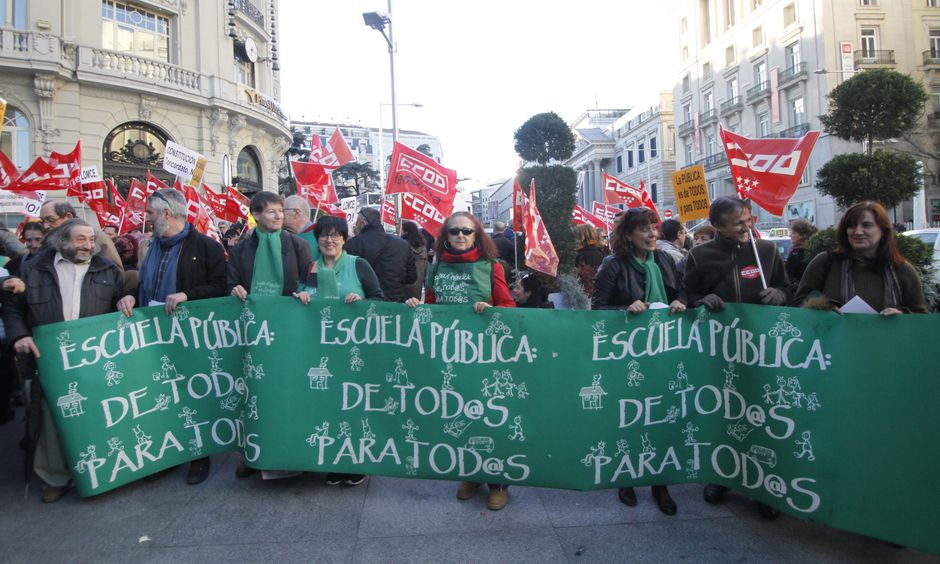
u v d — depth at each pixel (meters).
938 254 8.84
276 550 2.94
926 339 2.67
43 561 2.87
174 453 3.71
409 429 3.47
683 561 2.81
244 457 3.72
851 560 2.80
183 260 3.84
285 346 3.55
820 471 2.88
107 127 19.80
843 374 2.85
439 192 6.94
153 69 20.77
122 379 3.55
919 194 23.56
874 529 2.75
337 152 8.54
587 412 3.33
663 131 55.69
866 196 11.79
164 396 3.69
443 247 3.68
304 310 3.55
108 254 4.29
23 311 3.54
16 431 4.89
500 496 3.39
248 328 3.57
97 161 19.56
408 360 3.47
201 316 3.74
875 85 14.77
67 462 3.44
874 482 2.75
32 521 3.27
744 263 3.52
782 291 3.50
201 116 22.67
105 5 20.34
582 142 72.00
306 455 3.53
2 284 3.46
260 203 3.96
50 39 17.92
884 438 2.74
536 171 20.94
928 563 2.77
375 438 3.50
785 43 36.50
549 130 21.06
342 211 9.10
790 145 3.82
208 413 3.76
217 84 22.77
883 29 33.56
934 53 33.84
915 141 30.00
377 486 3.68
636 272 3.59
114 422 3.52
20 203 8.45
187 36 22.45
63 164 8.44
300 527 3.17
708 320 3.30
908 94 14.58
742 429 3.21
